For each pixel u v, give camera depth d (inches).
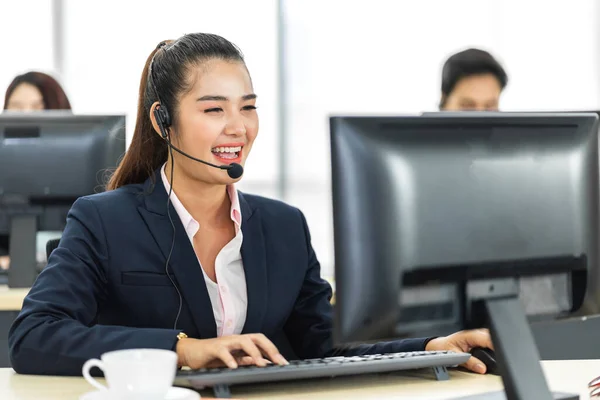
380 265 54.9
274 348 67.2
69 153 126.1
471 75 150.3
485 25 273.9
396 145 55.9
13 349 73.7
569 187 61.4
